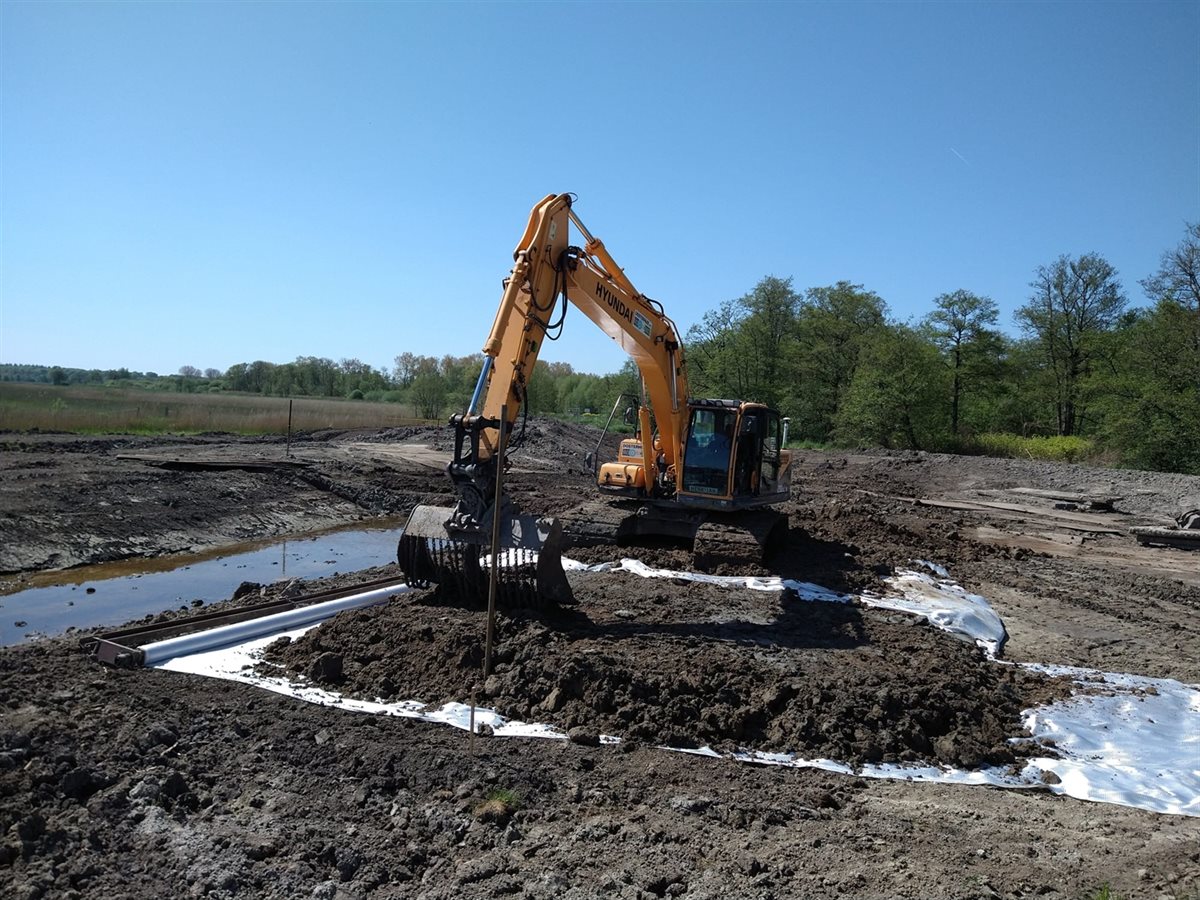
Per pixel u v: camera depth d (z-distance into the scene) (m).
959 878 5.20
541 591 9.58
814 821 5.99
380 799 6.06
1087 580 15.39
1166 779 7.05
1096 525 22.22
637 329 12.96
